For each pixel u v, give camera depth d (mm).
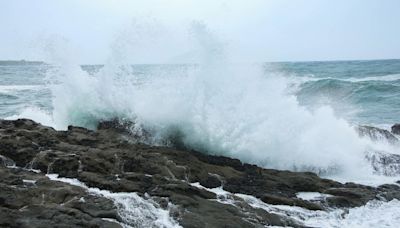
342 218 6875
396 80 32156
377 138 11758
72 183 6547
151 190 6469
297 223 6332
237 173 8078
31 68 48625
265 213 6371
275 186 7711
